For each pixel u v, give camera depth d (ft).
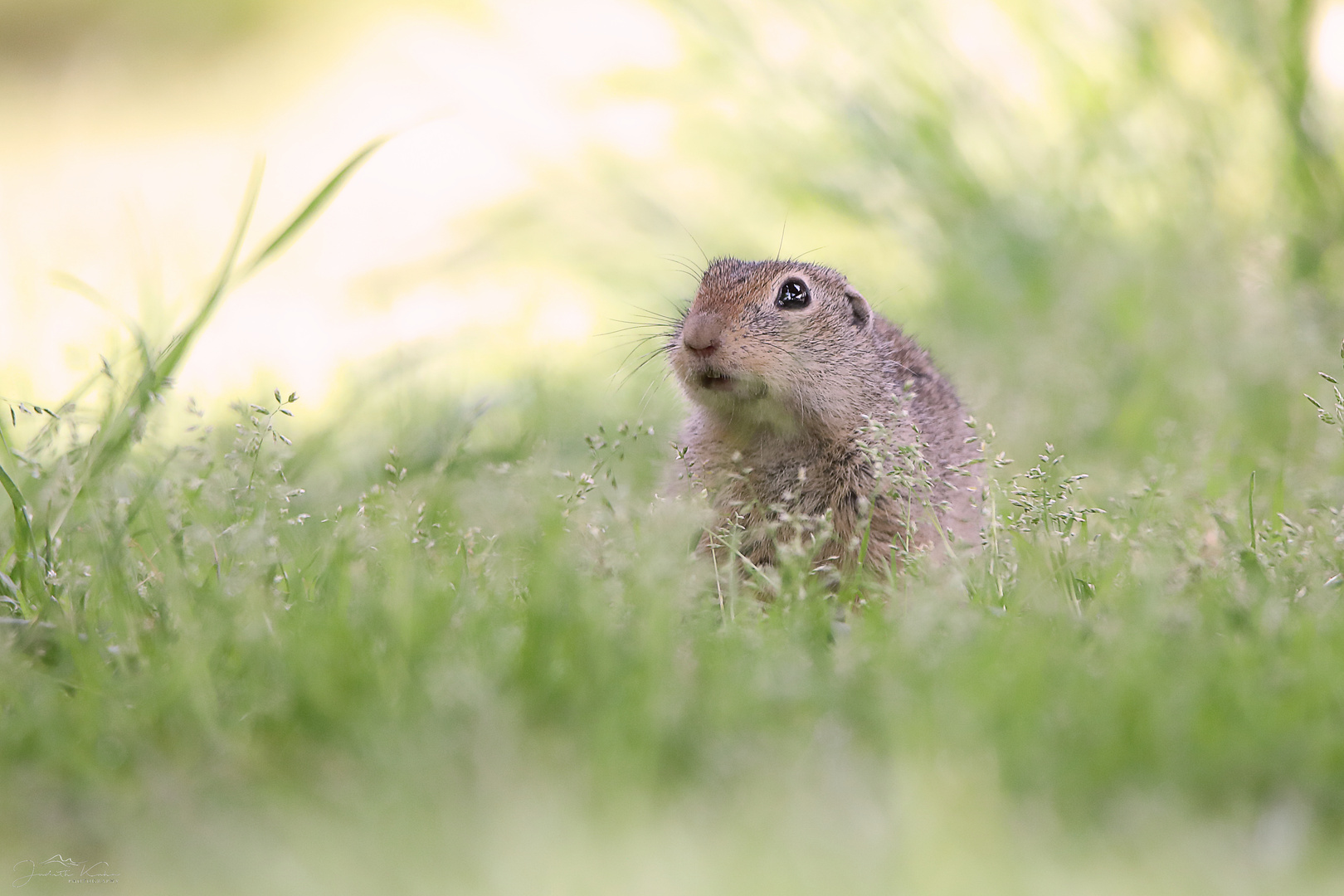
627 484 34.76
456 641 20.85
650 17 81.00
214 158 94.99
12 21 118.73
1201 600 23.11
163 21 116.88
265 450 31.42
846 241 60.08
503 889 15.26
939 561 27.94
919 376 37.06
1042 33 58.65
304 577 24.57
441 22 85.81
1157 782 17.25
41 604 24.12
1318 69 53.06
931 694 18.92
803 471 31.40
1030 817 16.80
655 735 18.07
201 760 18.67
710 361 32.32
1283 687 19.49
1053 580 24.84
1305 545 26.61
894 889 15.11
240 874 16.15
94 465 27.50
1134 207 55.21
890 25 59.21
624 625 21.57
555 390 43.29
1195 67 55.31
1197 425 40.37
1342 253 48.98
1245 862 16.01
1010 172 57.72
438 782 17.29
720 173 62.08
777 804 16.97
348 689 19.54
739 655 21.17
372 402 43.29
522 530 25.98
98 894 16.08
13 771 18.45
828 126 59.77
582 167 65.00
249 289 69.97
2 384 38.88
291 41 118.93
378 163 93.97
